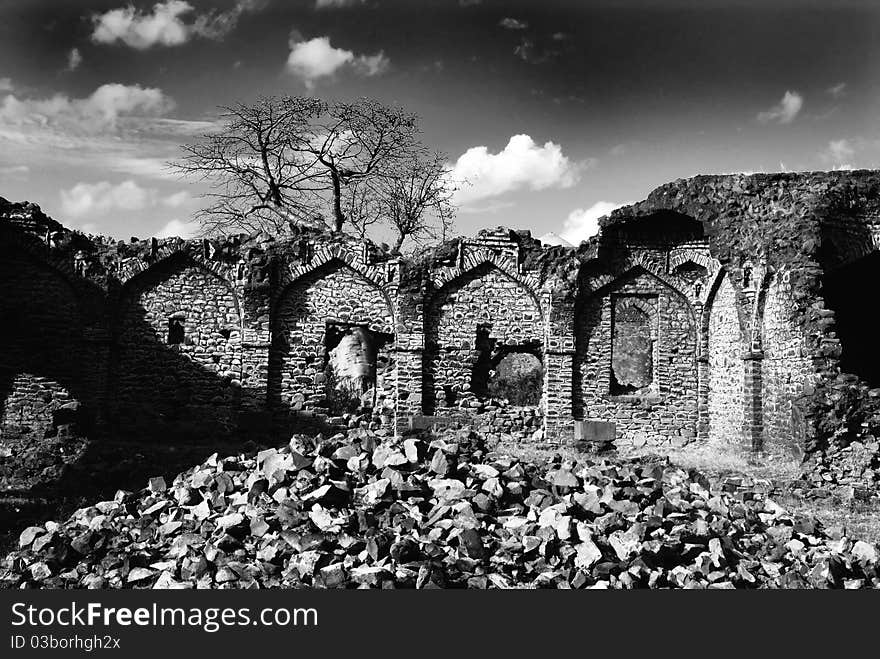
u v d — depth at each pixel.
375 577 10.98
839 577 12.52
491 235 25.61
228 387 24.64
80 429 22.97
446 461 13.56
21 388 23.05
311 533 11.81
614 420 25.62
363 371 27.98
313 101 35.84
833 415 19.88
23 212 23.97
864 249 22.72
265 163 36.09
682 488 14.37
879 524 16.25
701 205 24.20
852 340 25.50
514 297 25.62
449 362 25.34
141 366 24.44
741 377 23.69
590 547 11.74
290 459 13.27
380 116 36.53
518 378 31.86
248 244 25.02
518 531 12.15
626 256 25.92
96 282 24.20
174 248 24.55
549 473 13.88
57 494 18.52
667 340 26.00
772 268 22.47
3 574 12.05
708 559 12.00
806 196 22.27
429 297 25.36
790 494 18.12
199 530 12.36
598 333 25.88
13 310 23.83
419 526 12.23
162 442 23.31
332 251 25.20
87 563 11.98
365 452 13.90
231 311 24.88
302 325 25.09
